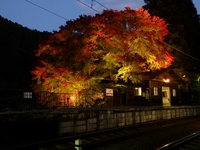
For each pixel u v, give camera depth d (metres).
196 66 35.38
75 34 20.22
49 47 20.48
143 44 19.19
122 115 16.06
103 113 14.38
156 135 12.77
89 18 20.34
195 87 36.00
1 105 11.64
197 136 11.75
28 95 12.98
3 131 9.48
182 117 24.19
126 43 19.27
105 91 19.69
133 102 26.41
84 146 9.14
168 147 8.98
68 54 20.16
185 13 33.31
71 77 19.25
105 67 20.95
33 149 9.20
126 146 9.98
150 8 33.50
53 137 11.37
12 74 62.59
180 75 29.64
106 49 20.56
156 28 19.91
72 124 12.33
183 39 31.70
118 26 19.33
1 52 62.47
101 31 19.08
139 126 15.97
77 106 17.69
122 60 20.00
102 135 12.41
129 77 20.64
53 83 19.50
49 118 11.22
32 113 10.63
